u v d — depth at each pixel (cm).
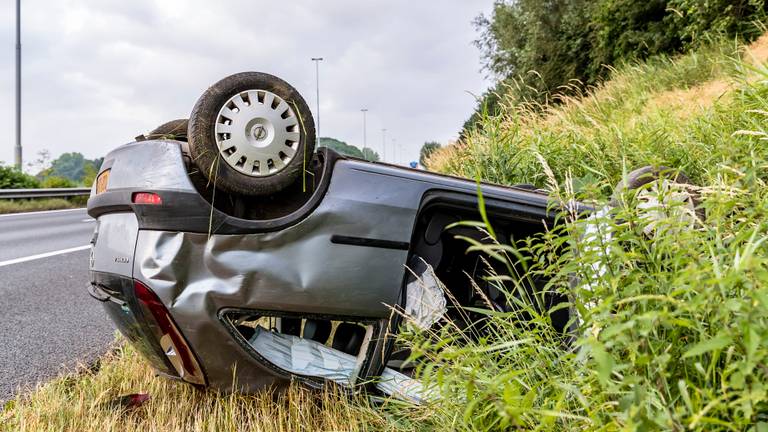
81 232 1170
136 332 266
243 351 259
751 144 303
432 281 287
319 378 271
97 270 273
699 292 154
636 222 204
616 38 1802
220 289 251
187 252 251
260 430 251
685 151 484
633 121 705
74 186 2492
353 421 240
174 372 271
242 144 259
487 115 611
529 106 702
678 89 937
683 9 1407
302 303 262
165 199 249
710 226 198
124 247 258
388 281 272
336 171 274
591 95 1012
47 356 402
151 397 302
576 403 184
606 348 165
